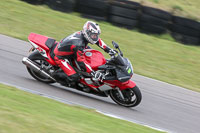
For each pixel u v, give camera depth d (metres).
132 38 42.31
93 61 22.86
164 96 27.66
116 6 44.50
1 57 27.86
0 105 15.44
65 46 22.28
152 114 23.42
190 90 30.55
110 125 17.33
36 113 15.87
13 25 38.44
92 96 24.81
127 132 16.80
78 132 14.53
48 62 23.33
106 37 40.62
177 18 44.09
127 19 44.62
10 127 12.95
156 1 49.69
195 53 41.88
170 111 24.83
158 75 32.94
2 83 21.55
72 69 22.88
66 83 23.39
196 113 25.66
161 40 43.69
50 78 23.67
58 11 45.75
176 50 41.56
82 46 21.89
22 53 30.48
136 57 36.88
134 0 47.38
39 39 23.86
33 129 13.43
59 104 19.36
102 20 45.06
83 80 23.05
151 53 39.03
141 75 31.77
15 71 25.45
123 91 23.05
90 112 19.44
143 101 25.67
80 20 44.28
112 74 22.62
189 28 44.06
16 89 20.34
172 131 21.00
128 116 21.75
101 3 44.44
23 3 45.81
